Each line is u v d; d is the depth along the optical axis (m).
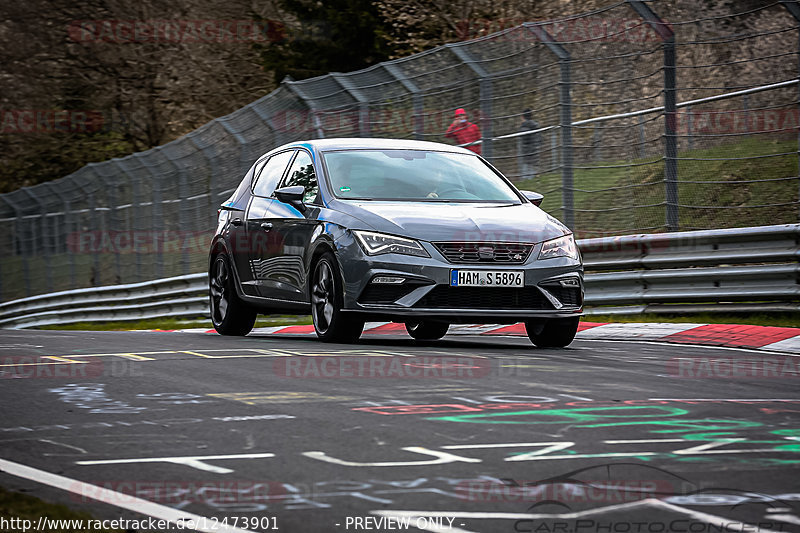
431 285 24.50
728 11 35.97
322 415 15.08
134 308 63.00
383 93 42.59
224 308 32.69
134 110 113.00
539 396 16.81
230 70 111.25
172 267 59.78
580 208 38.78
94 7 111.75
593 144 37.75
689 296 33.56
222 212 33.22
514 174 39.06
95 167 69.31
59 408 15.98
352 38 92.00
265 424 14.41
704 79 36.44
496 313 24.84
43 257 79.94
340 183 27.73
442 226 25.16
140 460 12.23
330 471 11.55
